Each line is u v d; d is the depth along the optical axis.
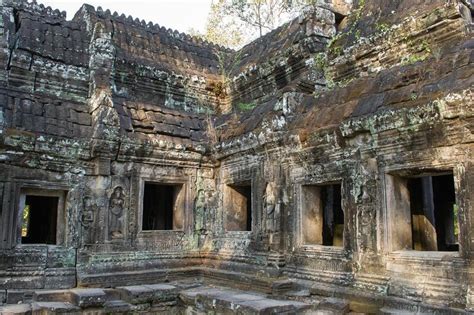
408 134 6.62
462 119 5.93
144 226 12.27
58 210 9.20
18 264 8.45
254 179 9.62
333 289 7.45
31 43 9.73
